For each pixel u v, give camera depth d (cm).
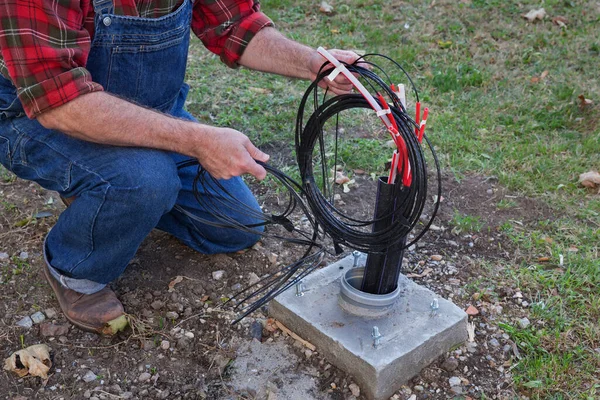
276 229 297
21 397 214
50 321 243
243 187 272
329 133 370
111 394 216
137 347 235
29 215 296
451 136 366
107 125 199
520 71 441
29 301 251
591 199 319
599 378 224
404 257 283
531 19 497
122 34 214
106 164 210
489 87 423
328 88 239
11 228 288
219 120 378
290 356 231
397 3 530
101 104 197
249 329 242
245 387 220
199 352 234
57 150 214
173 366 228
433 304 233
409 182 195
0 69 197
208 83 416
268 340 237
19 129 216
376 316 228
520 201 318
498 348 237
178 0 228
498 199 320
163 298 255
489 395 220
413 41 479
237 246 276
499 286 265
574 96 407
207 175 261
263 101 399
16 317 244
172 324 245
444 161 347
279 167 339
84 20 206
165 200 220
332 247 287
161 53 227
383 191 203
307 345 232
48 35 190
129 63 221
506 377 226
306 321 229
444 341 229
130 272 267
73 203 220
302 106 219
